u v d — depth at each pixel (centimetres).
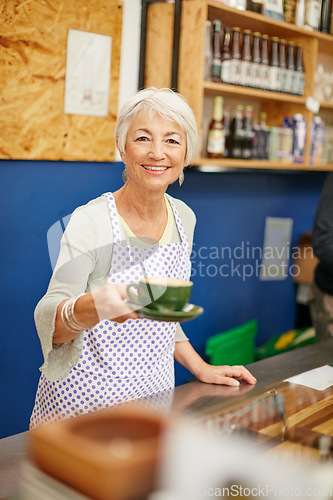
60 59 233
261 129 302
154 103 140
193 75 259
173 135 144
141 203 149
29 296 243
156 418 70
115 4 249
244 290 351
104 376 143
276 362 167
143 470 63
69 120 241
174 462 68
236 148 291
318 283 280
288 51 308
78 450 62
